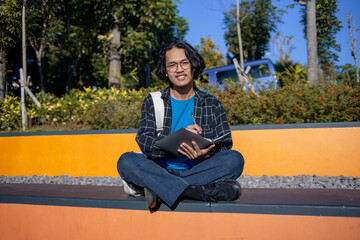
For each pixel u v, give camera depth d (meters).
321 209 1.63
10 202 2.23
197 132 1.74
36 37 13.85
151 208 1.85
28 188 3.03
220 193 1.76
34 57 18.06
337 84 4.94
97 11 10.12
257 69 9.06
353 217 1.59
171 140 1.65
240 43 6.88
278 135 3.66
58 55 17.41
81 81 20.56
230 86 5.36
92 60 17.34
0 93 7.66
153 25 11.16
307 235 1.63
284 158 3.63
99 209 1.98
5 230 2.22
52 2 10.81
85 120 5.64
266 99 4.82
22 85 6.48
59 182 3.89
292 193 2.37
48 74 18.78
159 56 2.07
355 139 3.44
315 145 3.55
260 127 3.72
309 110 4.67
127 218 1.91
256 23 15.54
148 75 15.54
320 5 6.91
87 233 2.00
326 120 4.61
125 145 4.13
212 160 1.81
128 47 10.24
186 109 2.02
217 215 1.75
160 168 1.80
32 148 4.58
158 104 2.00
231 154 1.82
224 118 1.95
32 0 8.00
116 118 5.34
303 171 3.57
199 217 1.77
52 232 2.09
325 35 7.25
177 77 1.95
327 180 3.25
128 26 10.55
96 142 4.27
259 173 3.69
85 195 2.24
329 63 7.48
